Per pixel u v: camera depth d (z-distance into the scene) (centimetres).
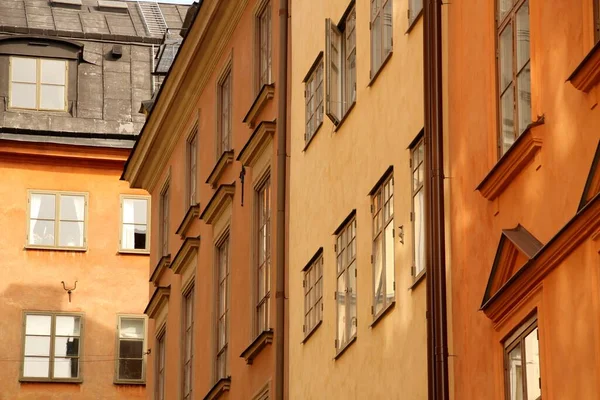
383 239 2472
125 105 5566
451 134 2142
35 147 5403
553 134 1797
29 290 5353
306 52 3016
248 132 3412
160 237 4306
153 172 4406
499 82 1995
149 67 5744
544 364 1748
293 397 2886
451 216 2116
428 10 2212
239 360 3319
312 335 2803
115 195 5472
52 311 5347
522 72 1912
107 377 5338
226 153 3528
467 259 2058
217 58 3738
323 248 2783
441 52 2188
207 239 3712
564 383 1700
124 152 5447
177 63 3906
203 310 3703
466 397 2020
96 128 5462
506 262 1895
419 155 2344
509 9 1970
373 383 2452
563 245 1698
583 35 1727
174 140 4156
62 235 5412
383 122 2517
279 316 2991
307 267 2886
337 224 2714
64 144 5406
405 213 2375
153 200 4434
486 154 2012
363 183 2591
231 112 3612
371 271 2512
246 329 3278
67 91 5572
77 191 5444
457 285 2078
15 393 5259
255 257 3275
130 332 5391
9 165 5412
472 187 2058
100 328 5372
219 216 3597
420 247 2308
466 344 2034
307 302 2872
